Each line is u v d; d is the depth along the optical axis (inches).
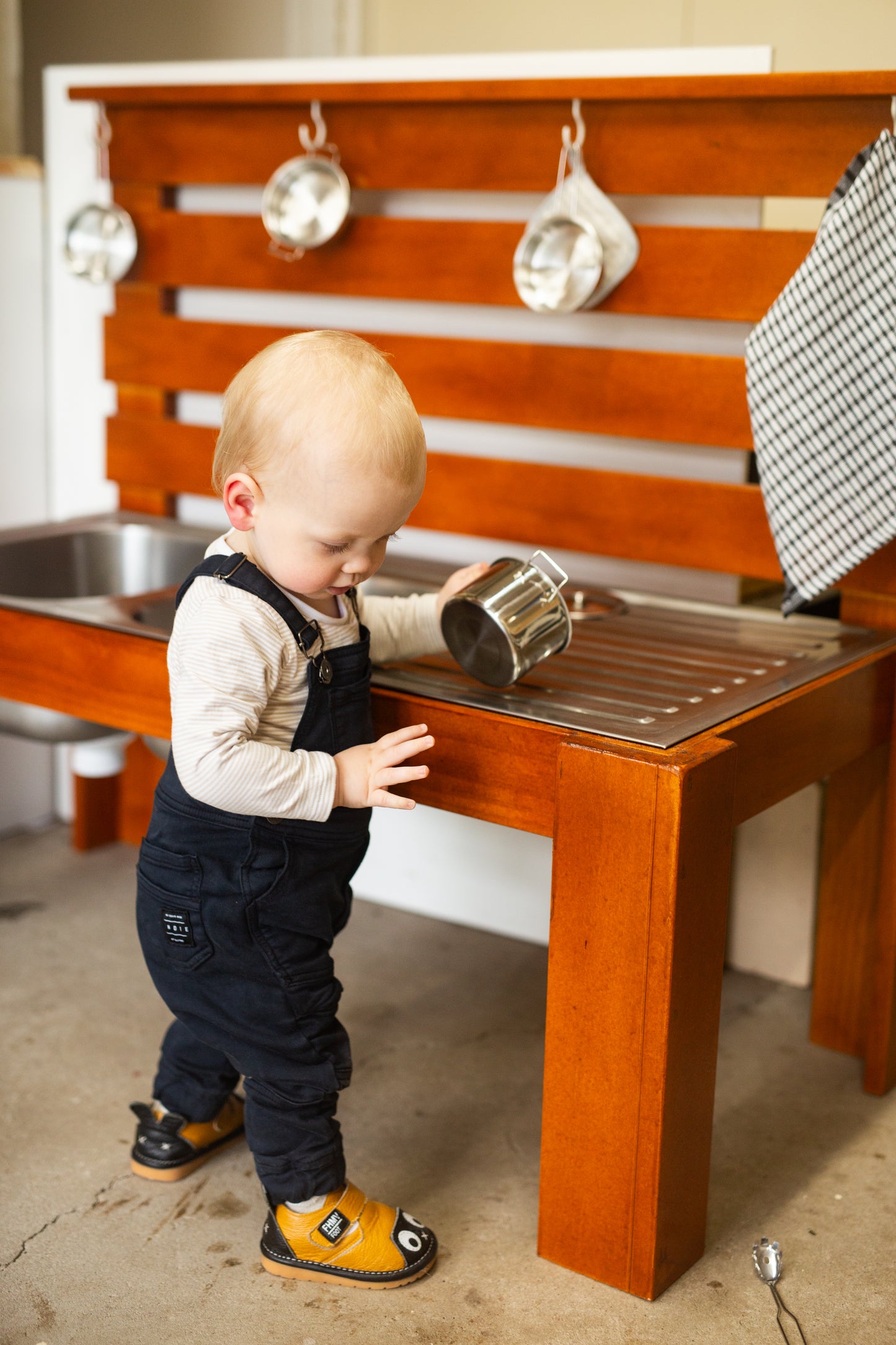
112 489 97.4
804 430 62.7
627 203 73.4
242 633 49.4
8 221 92.5
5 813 102.0
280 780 48.9
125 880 95.0
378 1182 62.0
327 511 48.0
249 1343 51.6
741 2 92.8
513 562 57.2
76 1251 56.7
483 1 105.7
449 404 79.5
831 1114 69.2
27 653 68.1
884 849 68.1
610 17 99.0
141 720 64.4
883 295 59.5
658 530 74.4
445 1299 54.4
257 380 48.8
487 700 56.0
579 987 52.8
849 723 63.5
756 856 82.4
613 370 73.7
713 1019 54.2
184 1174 62.2
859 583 69.5
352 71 82.2
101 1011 76.7
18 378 95.8
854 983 74.0
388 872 92.4
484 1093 69.9
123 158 88.9
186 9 119.5
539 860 85.8
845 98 64.7
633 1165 53.1
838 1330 53.2
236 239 85.2
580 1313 53.7
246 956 52.3
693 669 61.6
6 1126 65.4
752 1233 59.3
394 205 81.0
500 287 76.5
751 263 68.8
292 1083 53.8
